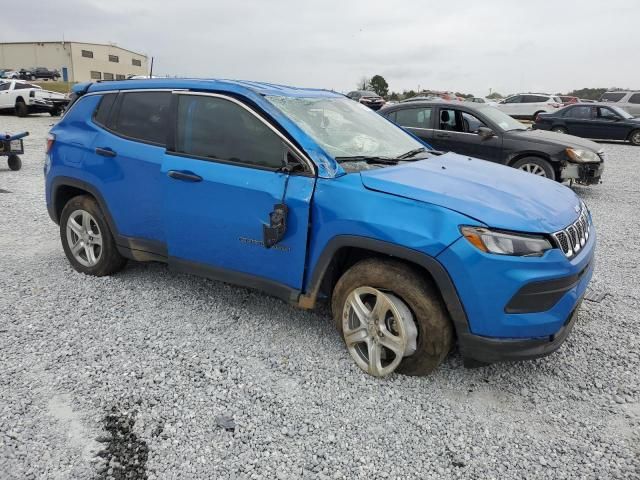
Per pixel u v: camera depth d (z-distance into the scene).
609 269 5.33
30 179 9.59
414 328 2.99
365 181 3.08
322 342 3.55
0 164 11.32
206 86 3.68
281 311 4.01
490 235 2.73
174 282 4.51
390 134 4.20
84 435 2.62
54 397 2.90
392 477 2.42
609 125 19.00
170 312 3.96
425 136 9.45
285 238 3.27
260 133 3.40
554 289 2.82
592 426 2.81
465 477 2.43
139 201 3.96
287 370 3.22
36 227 6.24
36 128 19.56
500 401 3.01
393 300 3.00
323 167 3.19
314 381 3.11
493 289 2.74
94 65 83.06
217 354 3.38
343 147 3.56
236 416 2.79
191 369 3.21
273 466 2.46
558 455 2.58
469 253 2.73
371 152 3.70
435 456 2.56
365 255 3.26
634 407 2.98
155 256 4.05
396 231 2.87
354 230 2.99
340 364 3.29
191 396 2.95
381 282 3.02
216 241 3.59
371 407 2.90
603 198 9.22
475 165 3.83
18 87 24.67
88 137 4.29
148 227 3.98
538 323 2.81
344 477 2.41
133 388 3.00
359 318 3.16
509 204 2.97
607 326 3.96
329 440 2.64
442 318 2.92
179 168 3.66
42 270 4.74
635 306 4.35
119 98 4.19
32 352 3.35
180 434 2.65
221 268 3.64
